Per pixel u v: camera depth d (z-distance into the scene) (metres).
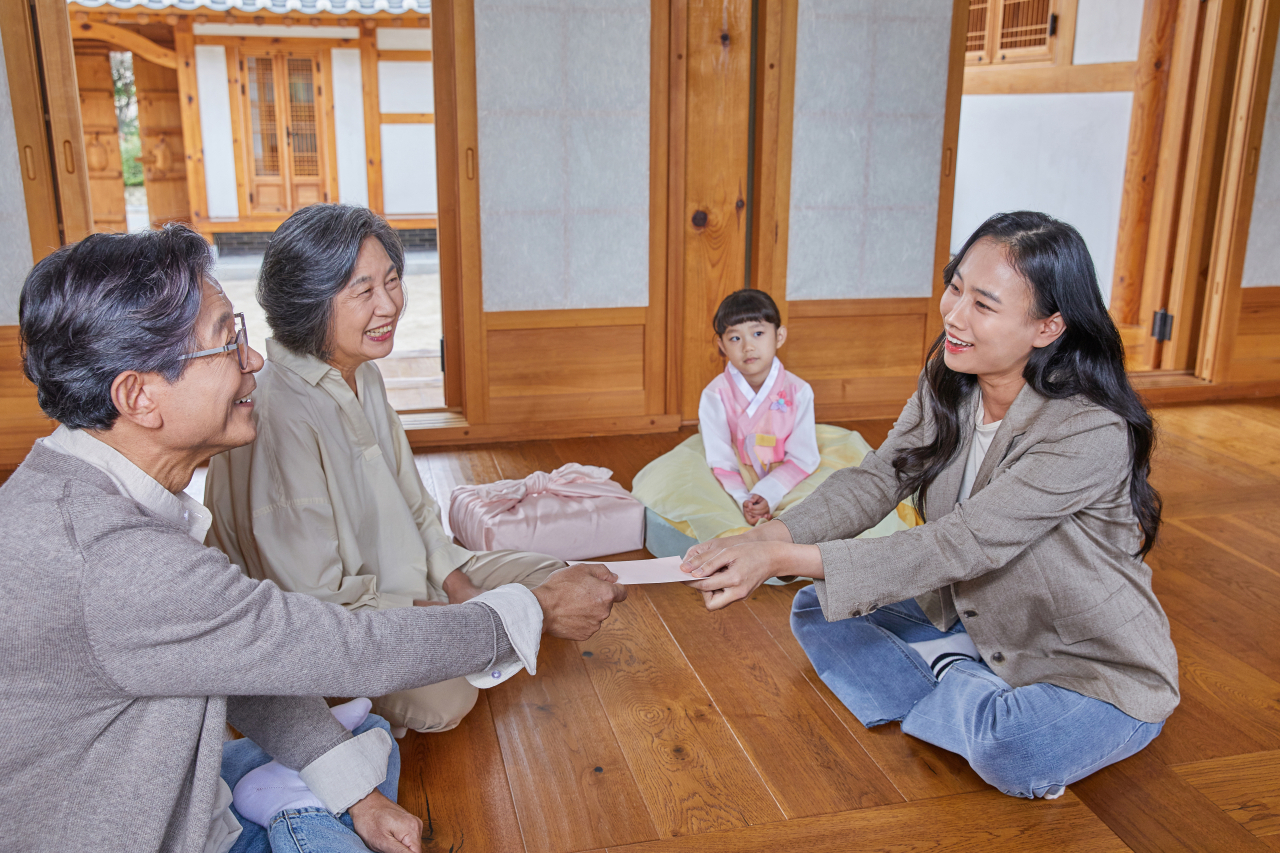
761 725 1.92
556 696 2.01
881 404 4.09
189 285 1.02
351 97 9.53
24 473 1.02
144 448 1.08
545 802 1.69
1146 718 1.62
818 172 3.79
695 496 2.65
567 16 3.44
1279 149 4.08
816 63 3.68
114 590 0.96
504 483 2.82
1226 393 4.32
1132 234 5.32
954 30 3.79
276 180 9.62
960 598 1.72
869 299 3.97
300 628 1.08
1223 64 4.08
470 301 3.59
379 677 1.14
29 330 1.00
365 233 1.61
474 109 3.44
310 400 1.70
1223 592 2.51
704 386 3.91
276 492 1.65
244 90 9.30
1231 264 4.18
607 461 3.52
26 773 0.98
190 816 1.06
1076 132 5.61
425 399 4.30
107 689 0.99
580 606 1.44
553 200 3.58
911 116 3.83
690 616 2.38
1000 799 1.71
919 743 1.87
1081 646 1.66
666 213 3.70
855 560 1.55
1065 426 1.53
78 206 3.29
